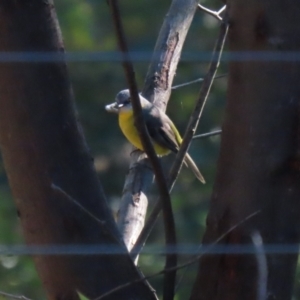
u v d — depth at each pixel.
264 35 5.66
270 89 5.69
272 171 5.74
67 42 26.12
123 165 26.08
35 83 5.95
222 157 5.93
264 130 5.72
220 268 5.86
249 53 5.70
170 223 5.96
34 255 6.26
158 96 10.19
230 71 5.83
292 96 5.68
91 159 6.20
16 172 6.11
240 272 5.80
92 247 6.07
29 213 6.14
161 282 18.47
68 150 6.07
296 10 5.64
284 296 5.84
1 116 6.03
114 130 26.42
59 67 6.01
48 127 6.01
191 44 26.38
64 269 6.12
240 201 5.81
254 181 5.77
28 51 5.91
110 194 25.80
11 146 6.06
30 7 5.88
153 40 26.83
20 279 19.58
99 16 27.30
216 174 6.01
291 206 5.78
